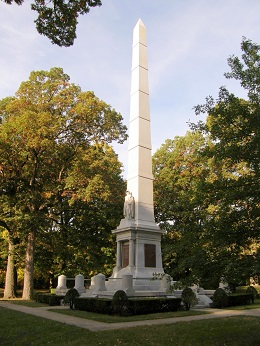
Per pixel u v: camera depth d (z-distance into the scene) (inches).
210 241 386.6
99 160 1133.7
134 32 1050.1
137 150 916.0
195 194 432.5
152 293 742.5
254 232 373.1
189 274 406.6
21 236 1117.7
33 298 1028.5
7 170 1107.9
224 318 576.7
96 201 1274.6
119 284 802.2
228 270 349.4
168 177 1459.2
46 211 1195.9
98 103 1082.7
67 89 1115.3
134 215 869.8
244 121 401.7
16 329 485.4
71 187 1098.1
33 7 504.7
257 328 468.1
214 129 412.8
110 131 1152.8
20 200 1106.1
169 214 1405.0
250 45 421.1
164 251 435.2
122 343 385.1
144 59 1011.9
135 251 831.7
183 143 1466.5
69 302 760.3
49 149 1045.2
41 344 403.2
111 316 600.4
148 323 524.1
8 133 1002.7
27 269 1087.0
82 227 1355.8
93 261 1322.6
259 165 383.6
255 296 1068.5
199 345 376.8
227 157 402.6
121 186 1254.9
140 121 942.4
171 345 377.7
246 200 388.2
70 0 502.0
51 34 526.9
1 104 1223.5
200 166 1348.4
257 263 331.6
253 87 411.8
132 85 999.0
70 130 1139.9
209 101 426.3
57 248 1279.5
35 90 1144.2
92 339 403.5
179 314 626.5
